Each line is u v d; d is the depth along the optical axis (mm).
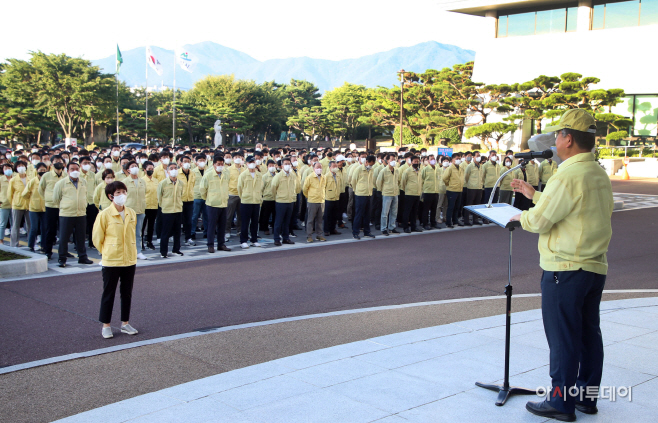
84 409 4785
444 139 49469
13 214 12836
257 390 4953
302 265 11391
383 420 4305
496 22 52188
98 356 6160
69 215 10984
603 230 4098
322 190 14523
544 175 18703
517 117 42438
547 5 49219
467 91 48750
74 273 10453
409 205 16062
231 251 13047
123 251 6805
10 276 10086
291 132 97625
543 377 5188
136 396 4973
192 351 6301
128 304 6980
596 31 46656
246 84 86000
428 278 10234
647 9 44750
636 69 44812
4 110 63688
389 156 15641
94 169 14805
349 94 85625
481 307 8172
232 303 8438
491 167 18047
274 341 6633
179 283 9719
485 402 4629
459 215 19484
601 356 4395
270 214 16656
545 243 4258
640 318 7223
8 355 6188
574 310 4121
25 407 4832
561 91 42875
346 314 7828
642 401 4641
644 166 39969
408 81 55375
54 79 60781
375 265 11414
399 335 6598
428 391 4883
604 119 39250
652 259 12156
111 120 69750
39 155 17266
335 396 4789
